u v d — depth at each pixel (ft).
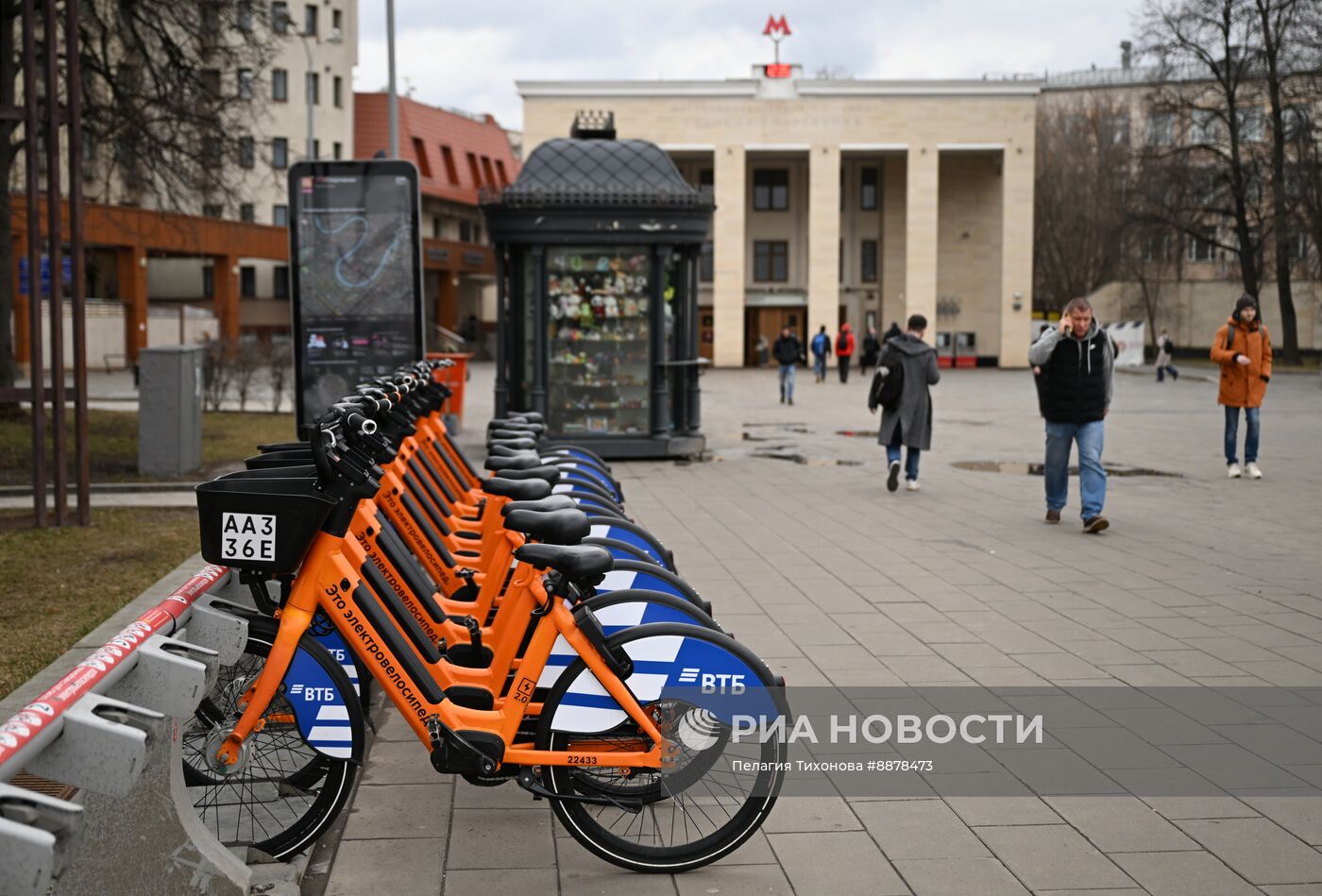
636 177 50.65
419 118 211.41
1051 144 229.66
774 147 170.81
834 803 14.57
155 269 191.62
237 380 77.87
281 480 12.21
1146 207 162.20
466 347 200.34
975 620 23.34
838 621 23.25
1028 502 39.34
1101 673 19.81
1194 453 53.57
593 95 169.68
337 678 12.53
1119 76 286.25
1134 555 30.04
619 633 12.62
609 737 12.59
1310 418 73.36
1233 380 44.70
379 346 37.47
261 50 63.46
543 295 49.90
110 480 41.98
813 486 43.55
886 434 41.52
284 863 12.49
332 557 12.39
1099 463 33.42
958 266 182.09
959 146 170.71
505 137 238.07
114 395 94.84
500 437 22.07
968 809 14.38
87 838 9.16
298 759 12.75
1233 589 26.11
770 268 184.34
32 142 31.01
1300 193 147.64
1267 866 12.82
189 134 60.44
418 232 37.35
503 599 13.42
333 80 203.82
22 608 23.04
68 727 8.61
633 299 50.57
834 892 12.32
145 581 25.62
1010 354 173.58
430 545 17.12
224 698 12.63
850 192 184.24
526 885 12.48
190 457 43.93
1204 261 199.52
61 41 57.31
